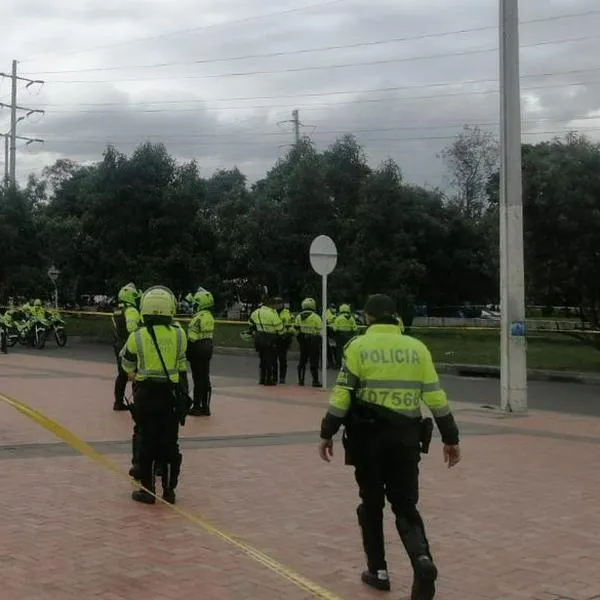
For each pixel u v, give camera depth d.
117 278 33.44
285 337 18.25
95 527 6.27
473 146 55.16
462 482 8.20
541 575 5.37
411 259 32.62
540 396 16.75
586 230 20.50
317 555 5.71
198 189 34.47
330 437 4.91
